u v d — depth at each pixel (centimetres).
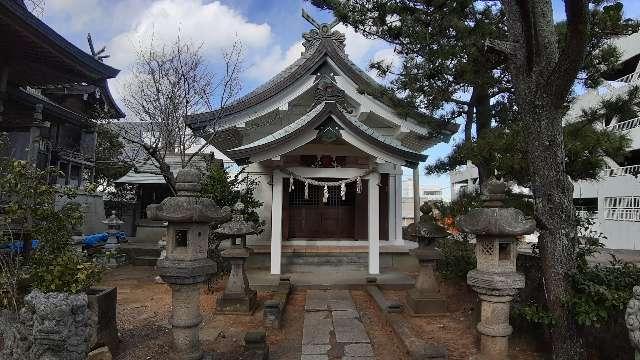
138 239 1705
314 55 1448
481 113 1020
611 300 520
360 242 1395
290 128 1166
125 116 1933
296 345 694
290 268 1298
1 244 603
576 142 672
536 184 596
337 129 1092
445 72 911
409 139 1545
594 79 866
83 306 504
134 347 645
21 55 1245
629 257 1992
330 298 1001
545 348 645
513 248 575
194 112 1415
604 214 2770
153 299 969
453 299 957
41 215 585
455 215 880
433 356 573
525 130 613
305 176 1195
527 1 527
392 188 1490
